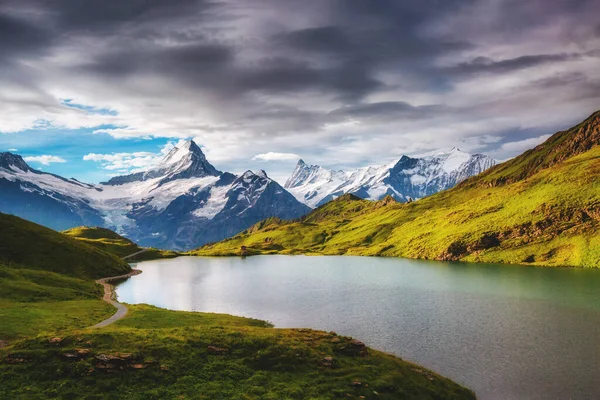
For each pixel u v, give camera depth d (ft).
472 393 207.92
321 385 187.93
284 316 370.53
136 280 629.92
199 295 499.10
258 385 182.91
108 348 191.83
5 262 507.30
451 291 488.85
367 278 635.25
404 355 259.60
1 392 158.51
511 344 278.67
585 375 226.79
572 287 488.02
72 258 596.29
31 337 201.77
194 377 183.42
